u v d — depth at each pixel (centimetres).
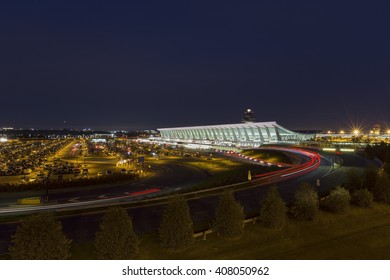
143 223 2752
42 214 1658
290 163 8262
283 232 2306
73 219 2952
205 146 17450
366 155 8406
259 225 2430
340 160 7775
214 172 7619
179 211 1959
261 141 16312
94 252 1883
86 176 7381
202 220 2756
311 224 2489
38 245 1588
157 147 19000
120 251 1731
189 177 6844
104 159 12225
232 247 2034
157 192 5053
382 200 3161
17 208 4016
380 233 2386
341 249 2077
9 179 7231
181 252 1930
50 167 9131
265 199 2417
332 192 2833
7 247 2236
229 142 17600
